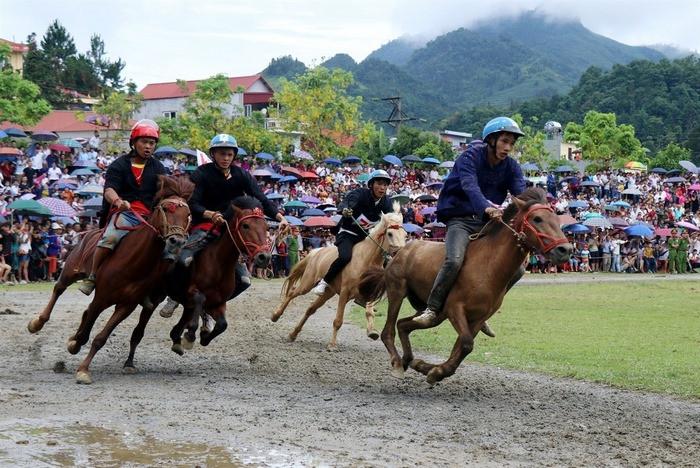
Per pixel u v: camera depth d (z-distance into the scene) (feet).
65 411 28.81
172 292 39.22
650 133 497.05
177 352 40.42
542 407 33.12
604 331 58.39
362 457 24.48
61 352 43.70
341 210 48.52
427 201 133.59
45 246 91.91
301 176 140.67
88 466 22.57
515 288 100.58
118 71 439.22
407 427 28.81
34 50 340.59
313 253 52.80
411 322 37.24
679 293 95.30
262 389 35.06
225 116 174.09
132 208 36.35
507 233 33.30
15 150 117.70
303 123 195.42
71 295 76.33
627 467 24.64
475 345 50.60
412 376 40.04
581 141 280.72
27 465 22.38
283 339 53.11
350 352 48.03
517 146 254.68
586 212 146.72
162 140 165.37
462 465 24.18
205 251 38.27
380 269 39.75
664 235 143.74
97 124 181.47
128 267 34.91
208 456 23.91
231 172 39.96
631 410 32.96
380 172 49.08
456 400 34.17
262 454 24.34
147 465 22.84
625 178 193.47
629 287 103.86
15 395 31.40
